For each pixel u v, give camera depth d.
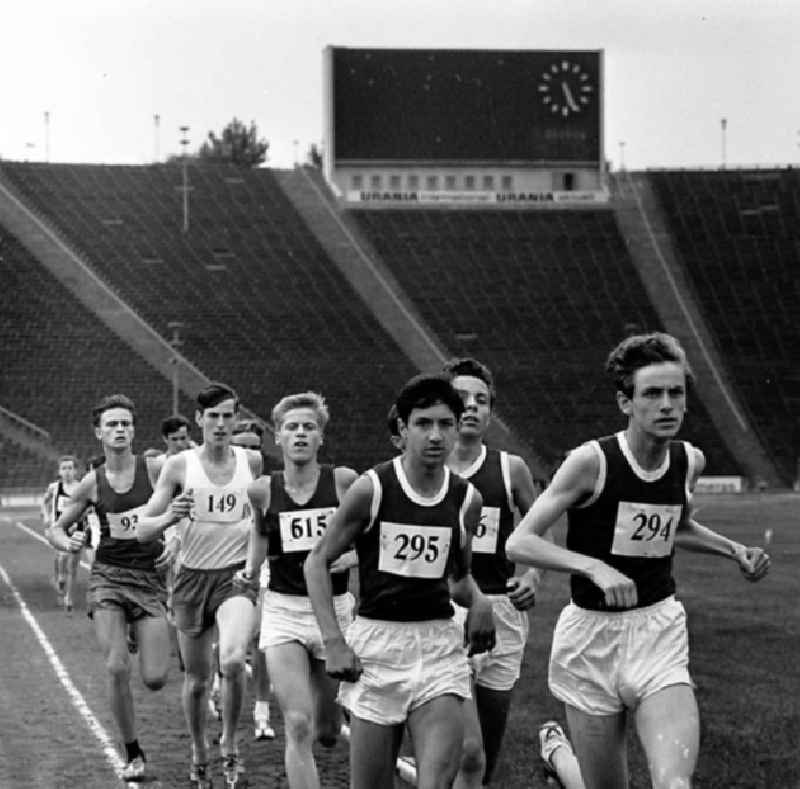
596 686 8.80
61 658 21.38
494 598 11.11
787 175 109.56
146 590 13.65
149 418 82.25
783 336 96.88
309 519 11.59
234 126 178.25
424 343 92.88
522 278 99.44
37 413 81.50
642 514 8.71
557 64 102.12
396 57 101.31
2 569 39.28
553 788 11.95
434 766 8.75
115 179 103.81
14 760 13.88
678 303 98.75
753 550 9.23
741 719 15.20
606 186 106.94
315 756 13.61
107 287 93.31
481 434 11.12
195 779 12.81
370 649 8.99
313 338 91.94
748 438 89.62
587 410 89.44
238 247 98.88
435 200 103.25
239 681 12.57
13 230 97.00
